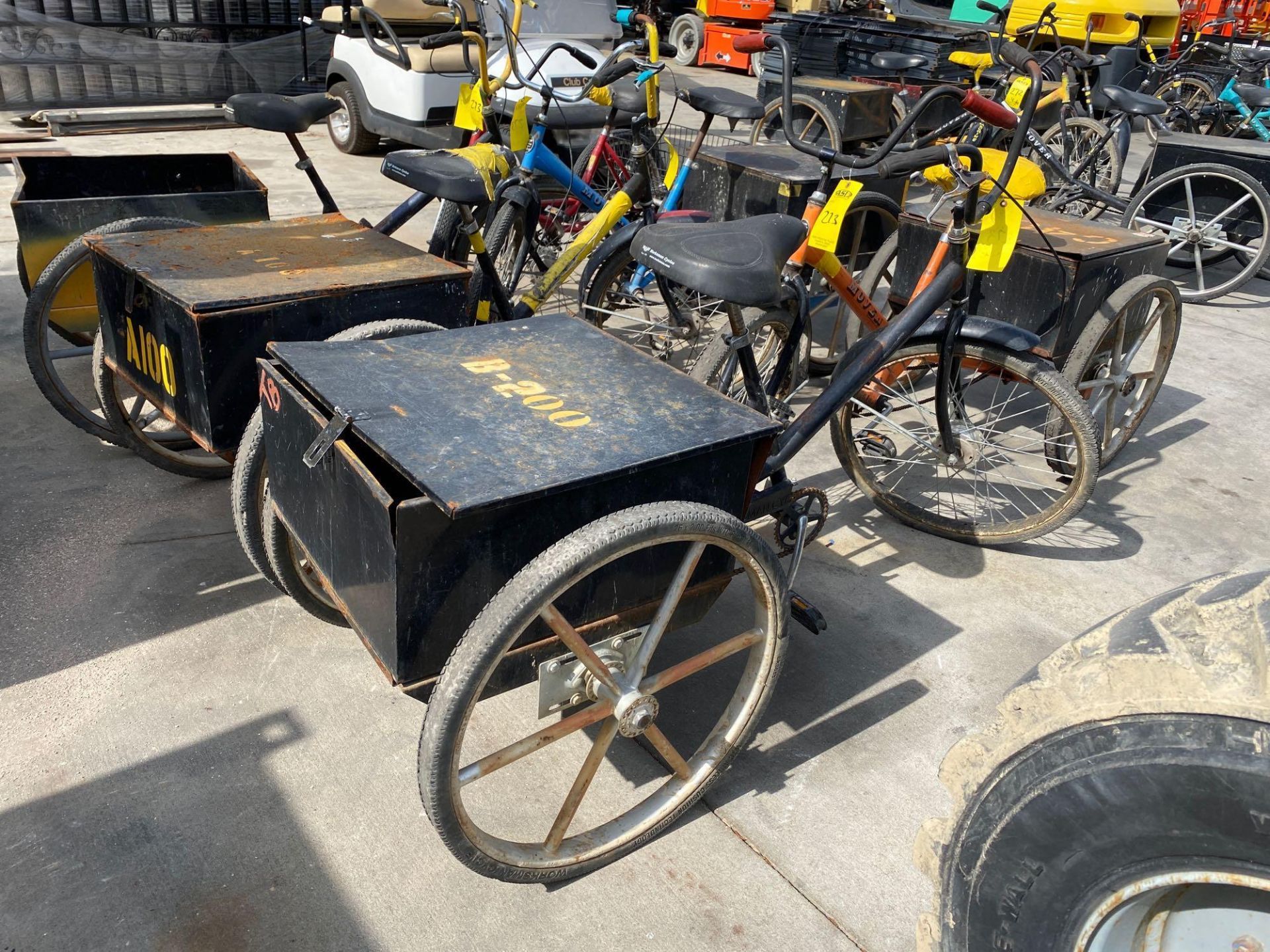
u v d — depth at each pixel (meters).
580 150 5.56
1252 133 8.00
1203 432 4.21
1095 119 7.16
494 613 1.56
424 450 1.63
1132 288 3.29
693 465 1.80
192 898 1.83
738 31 12.67
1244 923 1.29
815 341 4.66
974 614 2.89
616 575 1.77
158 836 1.95
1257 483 3.80
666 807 2.00
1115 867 1.29
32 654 2.38
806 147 2.52
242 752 2.17
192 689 2.33
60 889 1.82
